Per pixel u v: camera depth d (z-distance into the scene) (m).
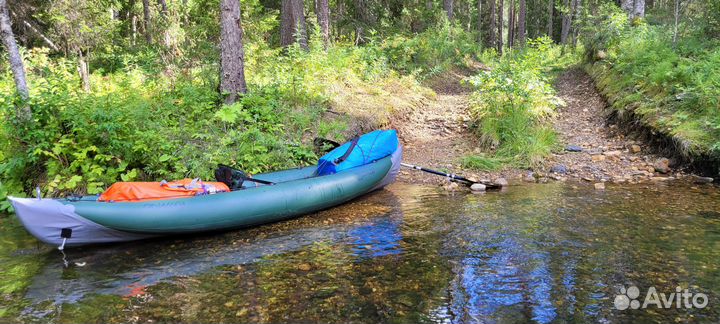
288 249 4.50
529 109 8.94
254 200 5.06
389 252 4.34
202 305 3.40
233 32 8.15
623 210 5.27
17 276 3.99
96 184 6.07
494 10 30.67
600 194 5.98
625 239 4.41
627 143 7.90
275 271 3.97
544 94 10.01
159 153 6.50
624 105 8.89
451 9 25.33
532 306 3.28
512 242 4.47
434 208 5.73
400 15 20.73
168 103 7.71
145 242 4.84
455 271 3.87
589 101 11.04
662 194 5.80
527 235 4.64
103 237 4.61
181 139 6.77
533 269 3.86
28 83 8.47
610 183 6.49
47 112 6.41
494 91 9.09
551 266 3.90
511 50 23.78
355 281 3.73
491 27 30.66
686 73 8.03
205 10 14.00
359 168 6.11
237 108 7.14
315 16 19.66
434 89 14.82
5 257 4.45
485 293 3.48
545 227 4.85
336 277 3.82
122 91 8.95
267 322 3.14
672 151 6.99
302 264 4.11
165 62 10.95
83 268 4.16
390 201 6.14
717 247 4.14
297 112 8.27
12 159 6.14
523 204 5.71
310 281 3.76
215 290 3.64
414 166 6.82
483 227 4.94
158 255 4.45
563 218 5.11
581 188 6.33
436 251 4.32
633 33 12.41
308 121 8.03
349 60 12.30
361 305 3.34
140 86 9.59
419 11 20.89
